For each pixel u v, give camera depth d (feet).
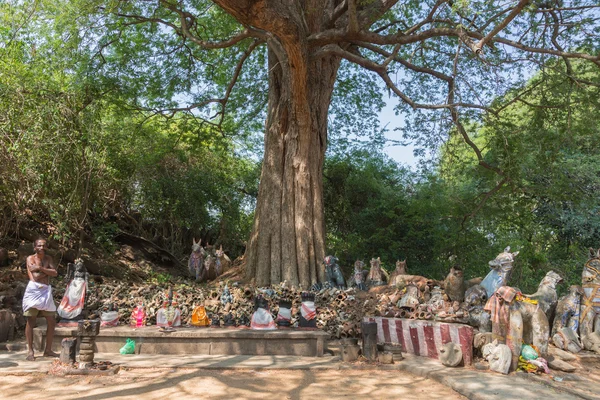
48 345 27.09
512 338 25.08
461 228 60.23
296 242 45.42
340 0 53.21
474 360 26.43
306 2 47.34
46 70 49.60
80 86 48.03
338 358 28.09
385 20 59.72
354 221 68.69
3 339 30.32
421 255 65.92
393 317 31.68
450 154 51.83
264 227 46.47
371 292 39.06
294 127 47.14
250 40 57.31
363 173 70.38
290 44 37.63
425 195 63.36
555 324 30.89
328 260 42.34
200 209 70.95
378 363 26.84
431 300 32.68
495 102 47.29
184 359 27.14
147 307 34.12
